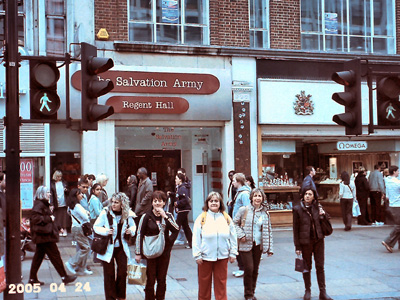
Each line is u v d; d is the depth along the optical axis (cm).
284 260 1112
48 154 1402
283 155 1652
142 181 1263
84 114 659
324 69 1634
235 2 1577
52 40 1453
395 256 1145
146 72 1462
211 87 1518
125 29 1476
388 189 1197
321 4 1680
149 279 731
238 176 977
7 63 690
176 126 1536
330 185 1872
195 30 1563
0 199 948
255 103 1571
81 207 970
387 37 1747
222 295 723
